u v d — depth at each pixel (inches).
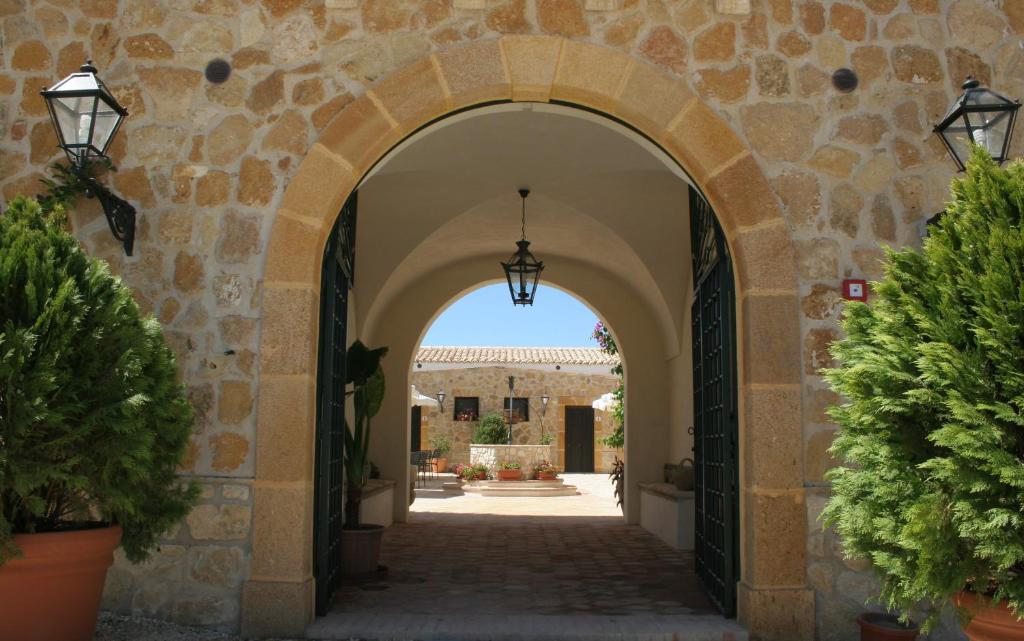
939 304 114.3
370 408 247.1
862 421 119.6
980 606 110.9
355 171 176.2
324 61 178.5
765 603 163.2
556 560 268.2
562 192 299.7
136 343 139.1
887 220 175.6
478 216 328.5
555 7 178.7
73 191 173.8
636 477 386.3
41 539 129.6
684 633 164.6
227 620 164.2
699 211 219.0
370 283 343.9
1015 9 183.6
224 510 166.4
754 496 165.8
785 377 168.7
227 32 180.5
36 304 129.0
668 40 178.9
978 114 163.0
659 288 347.6
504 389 884.6
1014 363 105.9
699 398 222.4
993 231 110.3
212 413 169.0
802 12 181.2
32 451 126.9
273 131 176.7
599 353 945.5
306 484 167.0
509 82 176.1
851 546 123.0
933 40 181.6
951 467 105.2
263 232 174.4
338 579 216.1
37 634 132.0
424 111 176.6
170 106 178.5
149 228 175.0
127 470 137.9
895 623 155.8
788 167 176.2
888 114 178.9
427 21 178.5
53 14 183.5
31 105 181.9
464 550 290.0
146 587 165.5
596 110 182.7
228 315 171.9
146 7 181.9
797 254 173.8
